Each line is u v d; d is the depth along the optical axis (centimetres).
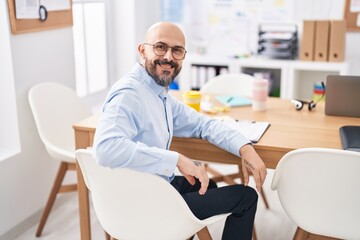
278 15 406
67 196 300
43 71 272
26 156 263
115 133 151
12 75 247
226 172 349
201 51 428
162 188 149
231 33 425
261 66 384
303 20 373
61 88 271
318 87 377
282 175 166
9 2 238
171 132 189
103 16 372
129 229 163
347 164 151
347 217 163
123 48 392
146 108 169
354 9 380
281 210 287
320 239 184
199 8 427
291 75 375
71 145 267
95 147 151
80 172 209
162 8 434
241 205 177
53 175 288
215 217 169
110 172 153
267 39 391
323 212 165
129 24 386
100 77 378
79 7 339
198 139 198
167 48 172
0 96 254
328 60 373
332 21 364
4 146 262
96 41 366
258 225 269
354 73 394
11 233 256
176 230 158
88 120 216
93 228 264
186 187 206
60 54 288
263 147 183
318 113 228
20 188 260
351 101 219
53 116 260
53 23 275
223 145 188
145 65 176
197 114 201
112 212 163
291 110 234
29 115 262
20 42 251
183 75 410
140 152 150
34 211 273
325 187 159
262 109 232
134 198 155
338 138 190
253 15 413
